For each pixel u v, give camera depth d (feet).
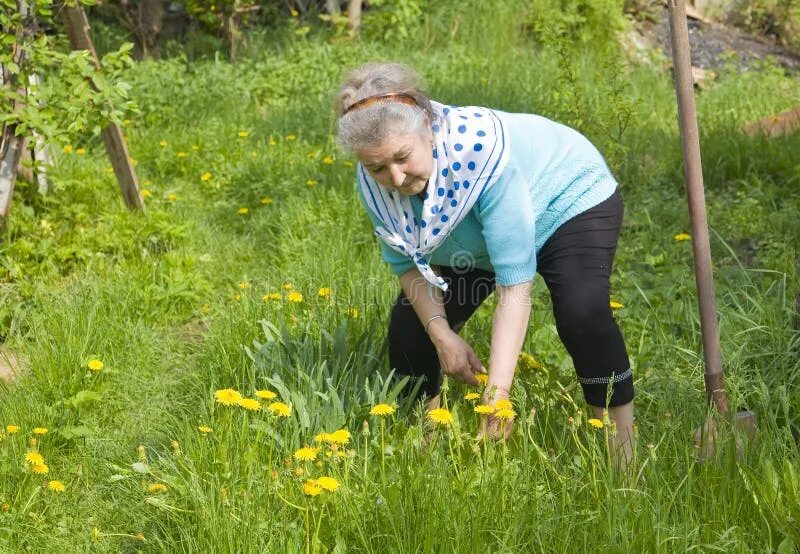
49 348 15.03
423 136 10.21
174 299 17.93
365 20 39.60
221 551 9.78
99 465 12.62
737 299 16.22
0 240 19.58
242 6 38.99
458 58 36.24
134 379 14.74
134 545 11.02
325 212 20.94
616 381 11.14
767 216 19.94
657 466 10.86
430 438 11.70
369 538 9.90
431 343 12.36
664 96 33.91
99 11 37.40
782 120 27.27
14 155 19.38
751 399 12.98
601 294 10.94
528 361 12.73
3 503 11.33
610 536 9.61
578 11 39.42
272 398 12.46
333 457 10.46
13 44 18.84
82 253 19.40
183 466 10.82
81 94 19.12
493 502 10.03
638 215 20.54
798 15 44.45
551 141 11.02
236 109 31.17
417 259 11.12
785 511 10.07
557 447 11.51
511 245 10.46
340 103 10.30
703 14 45.19
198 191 24.48
